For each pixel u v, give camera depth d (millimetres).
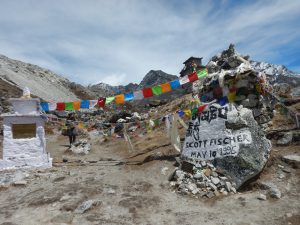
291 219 9156
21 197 11820
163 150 16344
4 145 15188
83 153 19969
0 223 9680
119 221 9672
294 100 17047
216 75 15281
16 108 15586
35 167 15391
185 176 12289
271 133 14484
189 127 14164
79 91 102938
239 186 11430
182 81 15695
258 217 9469
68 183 12984
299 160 12102
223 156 12336
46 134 31172
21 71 87312
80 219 9828
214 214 9914
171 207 10586
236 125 12734
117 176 13664
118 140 23875
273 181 11445
